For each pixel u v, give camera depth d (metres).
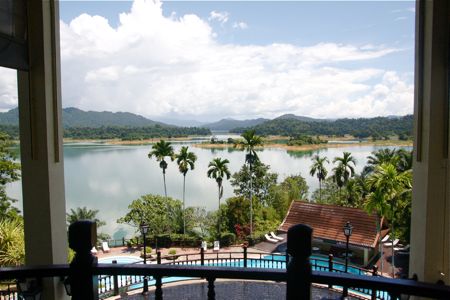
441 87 3.56
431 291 1.28
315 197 33.66
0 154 17.78
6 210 17.53
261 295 9.29
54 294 3.83
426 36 3.68
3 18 3.55
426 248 3.63
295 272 1.30
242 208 26.97
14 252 9.43
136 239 24.39
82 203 46.91
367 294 8.73
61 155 4.42
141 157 101.94
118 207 44.50
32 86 4.09
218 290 9.80
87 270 1.46
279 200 30.64
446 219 3.60
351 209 21.31
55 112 4.28
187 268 1.46
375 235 19.28
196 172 75.06
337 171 31.44
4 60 3.56
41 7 4.01
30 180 4.20
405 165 22.69
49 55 4.17
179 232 26.33
